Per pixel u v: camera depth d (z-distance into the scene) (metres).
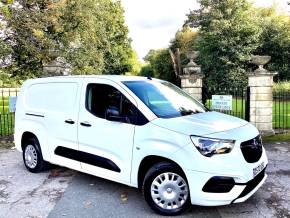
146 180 4.71
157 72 53.62
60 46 17.11
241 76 29.31
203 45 31.94
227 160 4.28
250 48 29.75
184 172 4.41
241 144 4.42
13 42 15.72
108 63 41.88
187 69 10.88
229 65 29.84
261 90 10.13
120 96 5.25
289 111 17.33
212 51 31.02
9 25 15.12
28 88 7.05
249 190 4.50
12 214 4.84
